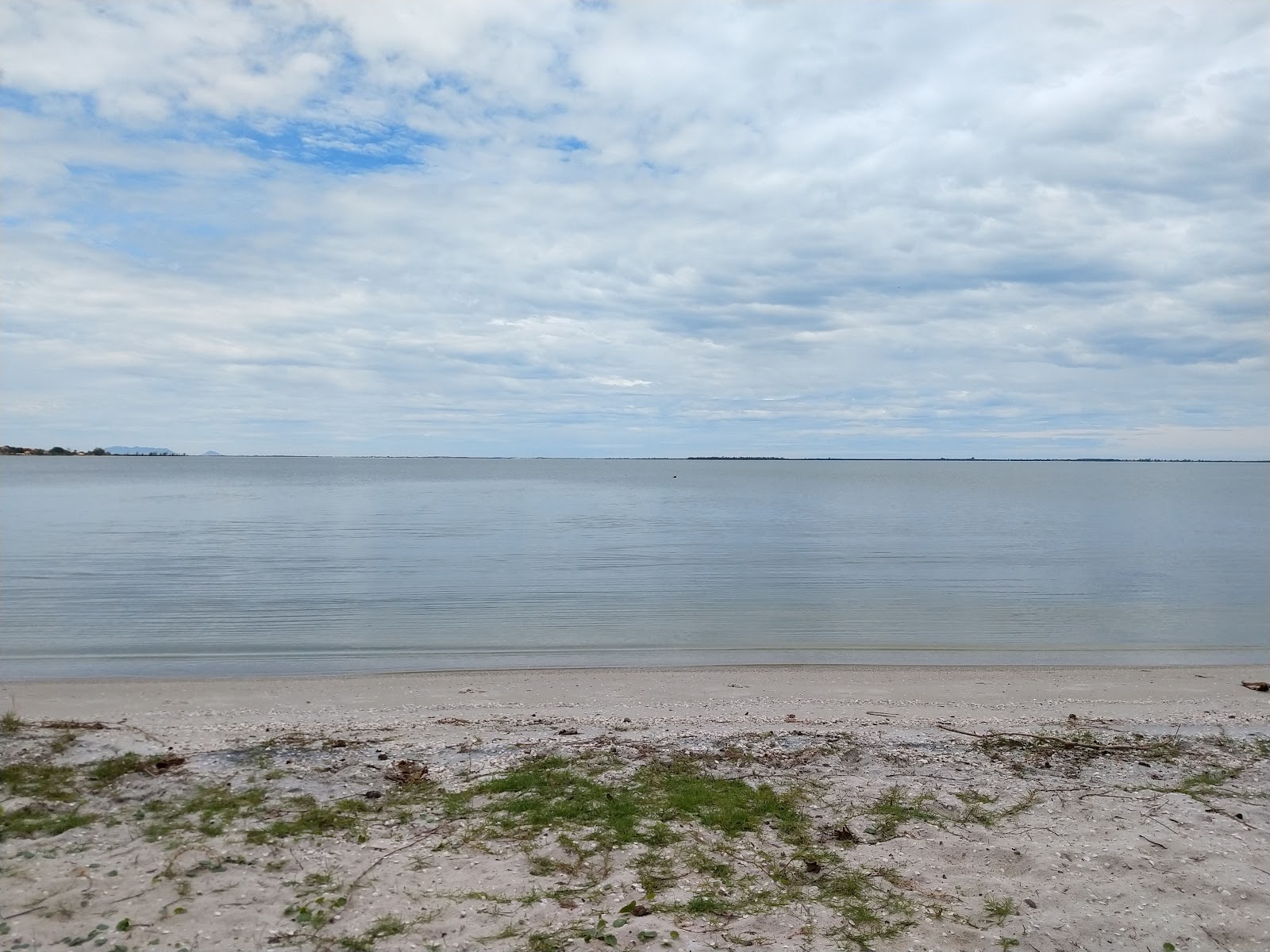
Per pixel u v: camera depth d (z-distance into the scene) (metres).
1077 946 4.77
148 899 4.98
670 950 4.61
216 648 15.18
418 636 16.42
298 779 7.08
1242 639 16.92
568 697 11.60
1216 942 4.82
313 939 4.61
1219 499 81.62
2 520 42.78
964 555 30.69
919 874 5.61
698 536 37.44
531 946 4.61
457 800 6.70
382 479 126.50
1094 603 20.77
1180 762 8.05
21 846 5.65
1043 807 6.80
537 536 36.81
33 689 11.78
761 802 6.76
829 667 13.93
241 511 51.75
